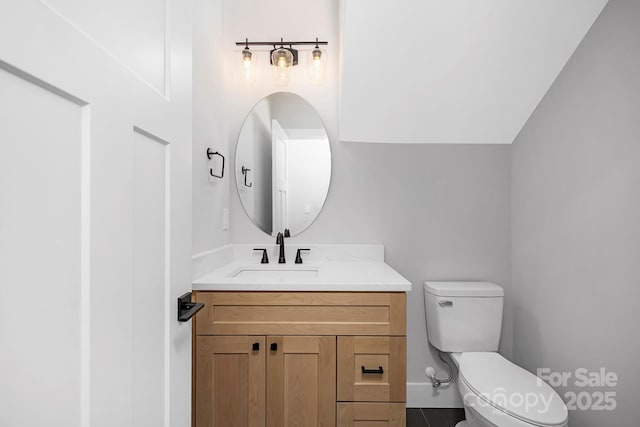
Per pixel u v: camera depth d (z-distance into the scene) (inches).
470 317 73.7
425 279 81.6
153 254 30.9
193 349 57.1
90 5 22.7
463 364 63.2
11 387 17.2
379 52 65.9
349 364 57.0
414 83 70.2
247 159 81.9
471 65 67.4
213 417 56.8
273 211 82.0
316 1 81.3
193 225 60.3
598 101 56.9
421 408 80.4
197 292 57.5
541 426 46.8
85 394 22.1
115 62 24.8
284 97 81.8
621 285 52.1
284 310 57.3
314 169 81.7
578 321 60.9
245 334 57.1
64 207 20.6
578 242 61.0
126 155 26.2
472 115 75.5
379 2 60.2
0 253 16.7
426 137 80.4
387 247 81.7
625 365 51.3
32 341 18.4
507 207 81.5
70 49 20.4
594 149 57.6
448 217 81.4
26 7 17.5
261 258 81.0
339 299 57.3
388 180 81.5
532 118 73.9
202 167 64.2
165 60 33.4
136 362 28.2
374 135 79.9
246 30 81.4
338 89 79.9
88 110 22.2
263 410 56.6
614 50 53.9
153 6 31.1
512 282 81.6
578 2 57.8
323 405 56.9
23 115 17.8
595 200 57.3
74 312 21.3
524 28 62.0
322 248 81.7
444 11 60.8
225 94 79.0
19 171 17.6
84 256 22.1
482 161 82.0
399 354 57.0
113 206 24.7
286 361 57.1
